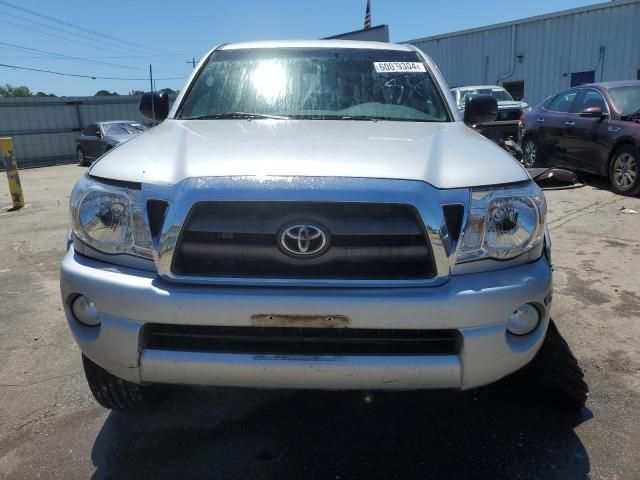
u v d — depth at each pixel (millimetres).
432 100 3307
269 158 2180
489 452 2475
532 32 18984
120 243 2119
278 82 3369
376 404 2857
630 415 2725
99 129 18500
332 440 2576
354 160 2174
